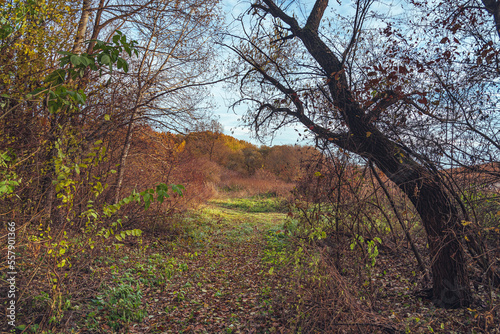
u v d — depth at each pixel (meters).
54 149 4.96
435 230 4.62
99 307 4.57
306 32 5.84
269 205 19.64
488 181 4.46
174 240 9.94
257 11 6.61
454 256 4.44
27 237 3.67
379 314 4.16
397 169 4.90
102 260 6.32
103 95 7.23
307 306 4.11
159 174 11.05
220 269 7.80
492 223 4.87
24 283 4.01
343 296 3.91
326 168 5.55
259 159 49.44
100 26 8.25
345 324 3.68
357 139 5.13
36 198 4.72
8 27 3.72
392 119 5.01
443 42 4.77
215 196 23.75
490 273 4.63
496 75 4.36
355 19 4.86
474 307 4.34
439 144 4.57
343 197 5.46
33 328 3.55
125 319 4.47
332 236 5.70
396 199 6.09
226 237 11.30
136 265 6.90
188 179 13.34
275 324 4.34
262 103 6.72
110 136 8.10
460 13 4.71
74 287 4.62
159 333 4.39
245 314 4.97
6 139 4.82
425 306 4.59
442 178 4.65
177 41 9.69
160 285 6.20
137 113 8.36
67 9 6.52
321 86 5.49
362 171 5.31
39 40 5.54
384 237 6.16
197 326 4.64
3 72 4.93
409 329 3.71
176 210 11.57
